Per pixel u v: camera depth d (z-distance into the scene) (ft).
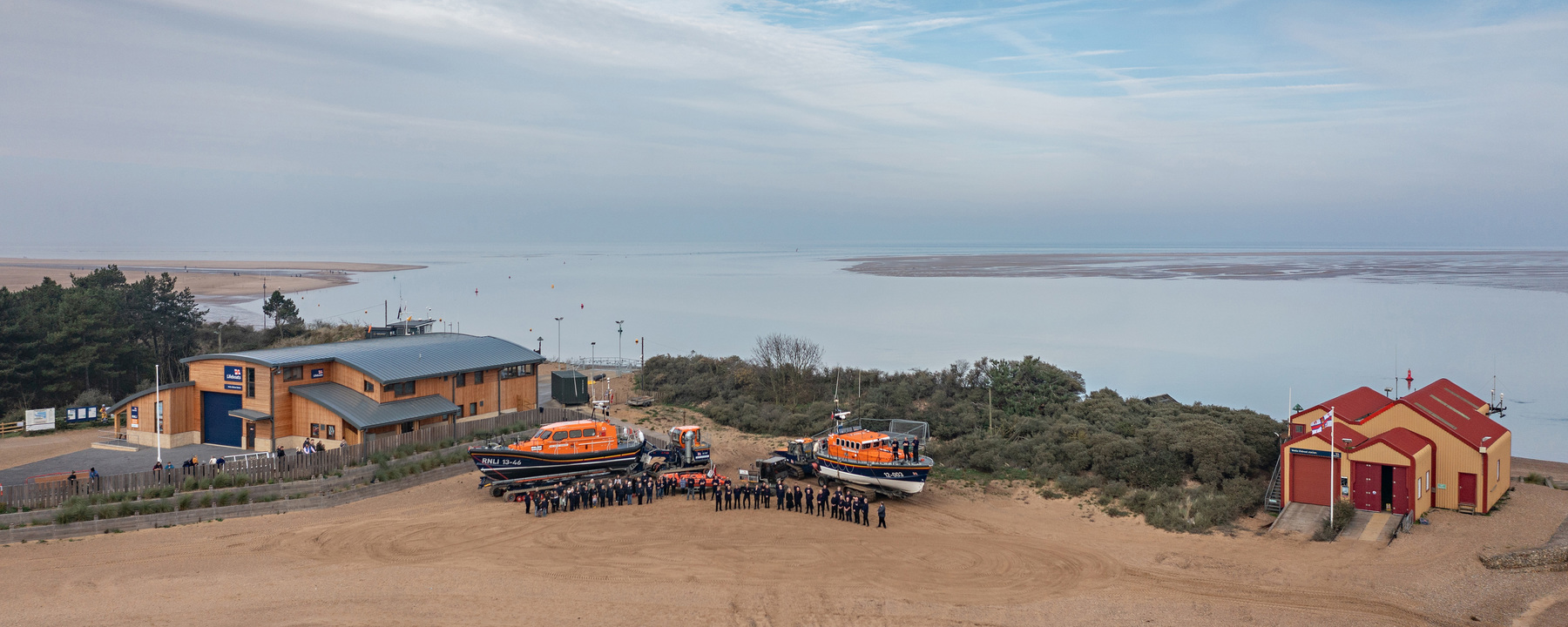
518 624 98.37
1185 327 563.48
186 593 106.93
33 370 255.70
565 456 165.58
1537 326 524.93
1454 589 107.86
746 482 172.24
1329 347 468.75
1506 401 323.16
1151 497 152.25
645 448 183.83
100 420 227.61
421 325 295.07
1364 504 142.61
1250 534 136.56
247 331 387.34
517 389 233.96
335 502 153.99
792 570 117.60
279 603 103.91
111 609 101.50
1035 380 240.73
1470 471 142.00
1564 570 112.68
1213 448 166.50
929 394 253.65
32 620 97.55
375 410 190.49
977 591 110.11
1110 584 112.78
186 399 199.31
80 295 291.17
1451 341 472.85
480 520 142.31
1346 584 110.83
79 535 132.98
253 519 143.43
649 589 109.60
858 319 633.20
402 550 125.29
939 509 154.40
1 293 260.83
